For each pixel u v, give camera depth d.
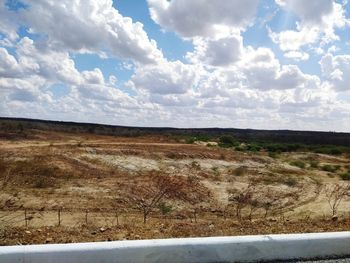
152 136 66.19
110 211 13.84
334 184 23.91
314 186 22.84
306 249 4.52
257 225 6.84
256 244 4.38
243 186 21.58
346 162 43.94
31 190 16.62
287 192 20.53
